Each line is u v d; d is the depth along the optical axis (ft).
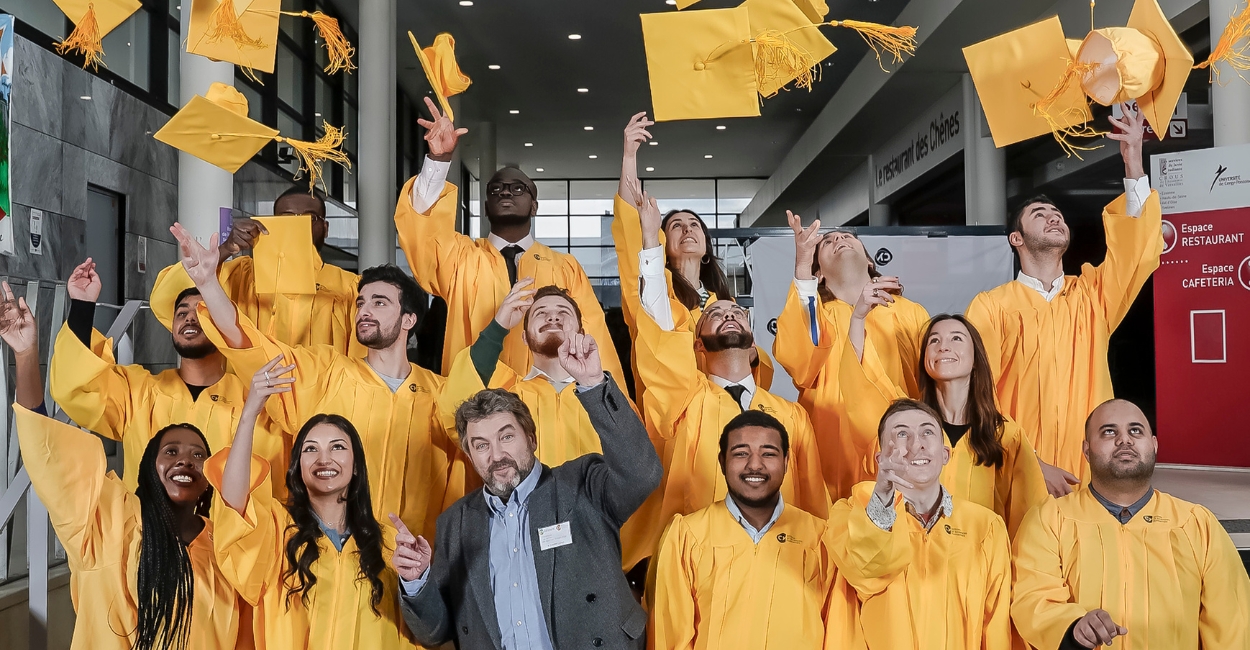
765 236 18.79
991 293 13.88
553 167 58.80
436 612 8.91
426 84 41.22
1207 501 14.35
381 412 11.16
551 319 10.78
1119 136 12.83
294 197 13.41
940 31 28.55
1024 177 33.04
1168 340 18.37
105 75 22.09
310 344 13.16
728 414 11.67
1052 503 10.02
